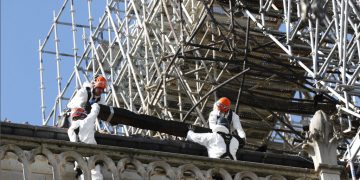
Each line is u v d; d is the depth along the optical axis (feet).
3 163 88.99
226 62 137.39
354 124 130.11
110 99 166.71
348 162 106.73
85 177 88.89
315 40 121.60
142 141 97.76
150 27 154.71
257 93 139.44
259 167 93.61
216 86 139.64
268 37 144.15
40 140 88.94
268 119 150.00
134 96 162.71
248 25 134.41
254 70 144.66
